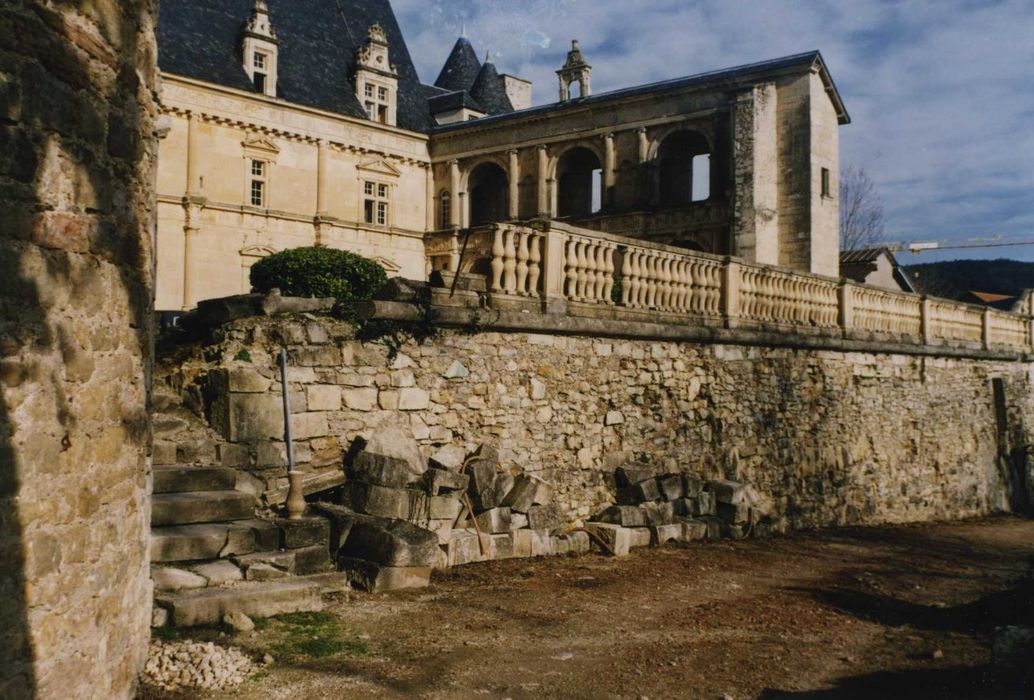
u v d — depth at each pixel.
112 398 4.46
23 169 3.61
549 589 8.36
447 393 9.76
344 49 38.88
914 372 19.44
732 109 29.80
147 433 5.09
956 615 8.52
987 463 22.53
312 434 8.59
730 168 29.77
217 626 6.04
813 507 15.47
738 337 13.70
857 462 16.98
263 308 8.77
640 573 9.53
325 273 12.59
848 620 8.24
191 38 32.56
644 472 11.60
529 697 5.43
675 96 31.66
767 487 14.36
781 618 8.08
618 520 10.97
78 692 4.02
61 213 3.90
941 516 20.06
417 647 6.14
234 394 8.12
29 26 3.63
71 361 3.98
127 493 4.71
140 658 5.02
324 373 8.76
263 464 8.20
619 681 5.88
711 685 5.95
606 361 11.64
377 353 9.20
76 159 4.02
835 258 30.56
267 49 33.91
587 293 11.45
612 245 11.80
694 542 11.82
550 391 10.86
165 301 30.67
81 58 4.06
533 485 9.97
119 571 4.57
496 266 10.34
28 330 3.64
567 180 37.44
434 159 38.88
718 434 13.39
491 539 9.37
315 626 6.34
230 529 6.91
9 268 3.52
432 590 7.84
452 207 38.06
